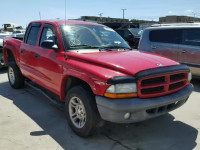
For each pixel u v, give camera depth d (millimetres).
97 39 4512
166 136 3738
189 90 3826
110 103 3055
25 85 6527
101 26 5020
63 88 4082
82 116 3600
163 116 4523
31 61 5105
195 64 6770
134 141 3576
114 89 3051
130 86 3090
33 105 5109
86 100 3383
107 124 4117
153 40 7715
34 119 4363
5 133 3799
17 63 5926
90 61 3529
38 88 5250
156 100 3246
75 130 3730
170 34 7320
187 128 4027
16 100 5430
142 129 3973
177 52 7117
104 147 3404
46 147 3398
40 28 5004
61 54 4051
